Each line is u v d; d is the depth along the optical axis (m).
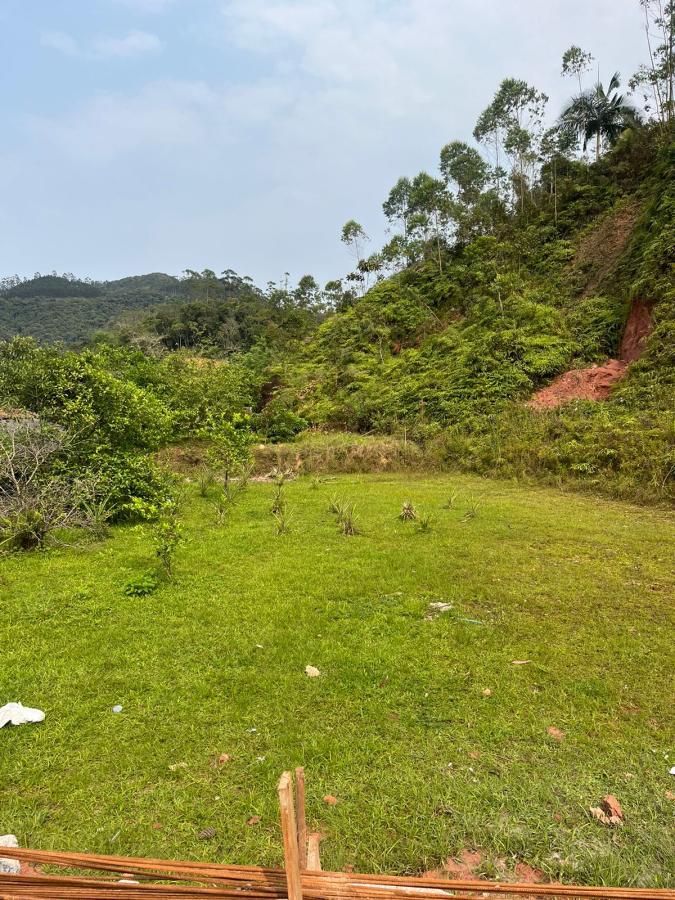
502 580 5.73
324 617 4.72
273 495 11.10
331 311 46.59
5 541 6.62
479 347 20.41
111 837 2.35
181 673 3.76
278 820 2.45
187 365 22.75
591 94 29.64
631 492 10.35
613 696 3.48
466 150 37.03
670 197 19.42
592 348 18.77
